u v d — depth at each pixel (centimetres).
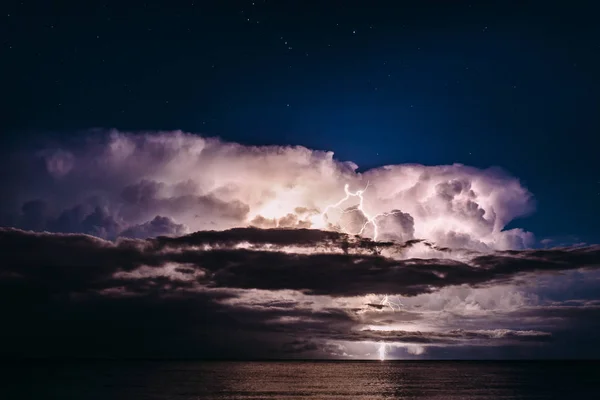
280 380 9944
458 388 8069
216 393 7169
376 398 6625
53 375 10850
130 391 7275
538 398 6519
